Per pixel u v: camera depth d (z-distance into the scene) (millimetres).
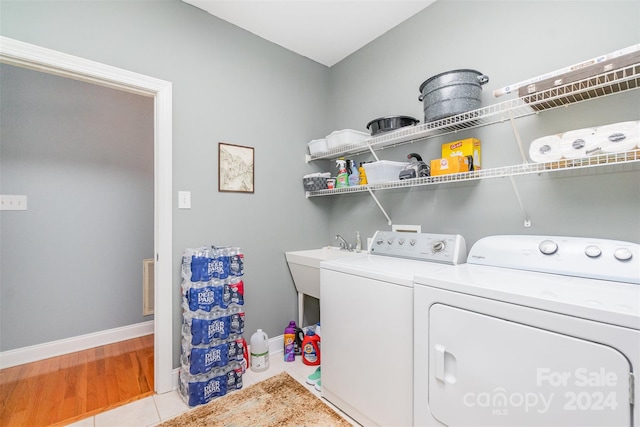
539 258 1301
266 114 2363
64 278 2359
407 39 2125
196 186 1978
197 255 1734
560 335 868
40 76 2279
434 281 1168
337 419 1543
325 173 2525
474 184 1750
